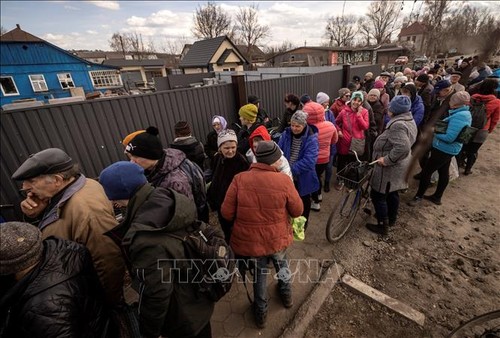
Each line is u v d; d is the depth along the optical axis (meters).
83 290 1.24
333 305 2.40
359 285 2.55
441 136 3.44
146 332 1.38
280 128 4.55
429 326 2.19
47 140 3.05
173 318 1.44
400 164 2.89
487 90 4.37
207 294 1.49
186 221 1.37
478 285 2.58
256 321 2.22
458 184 4.67
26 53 24.09
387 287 2.58
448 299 2.43
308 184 2.96
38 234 1.15
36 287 1.10
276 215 1.88
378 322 2.23
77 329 1.19
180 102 4.30
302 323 2.19
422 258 2.95
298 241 3.29
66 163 1.62
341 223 3.32
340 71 9.09
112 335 1.50
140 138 2.03
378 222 3.36
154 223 1.30
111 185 1.43
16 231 1.08
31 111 2.89
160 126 4.11
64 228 1.58
